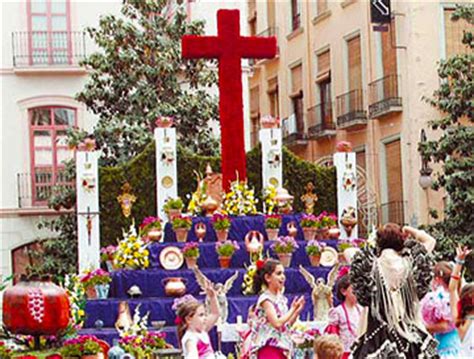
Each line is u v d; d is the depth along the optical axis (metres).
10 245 29.42
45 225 27.25
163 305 16.11
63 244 26.22
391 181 29.11
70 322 13.10
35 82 29.95
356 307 11.23
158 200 21.36
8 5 29.89
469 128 24.09
